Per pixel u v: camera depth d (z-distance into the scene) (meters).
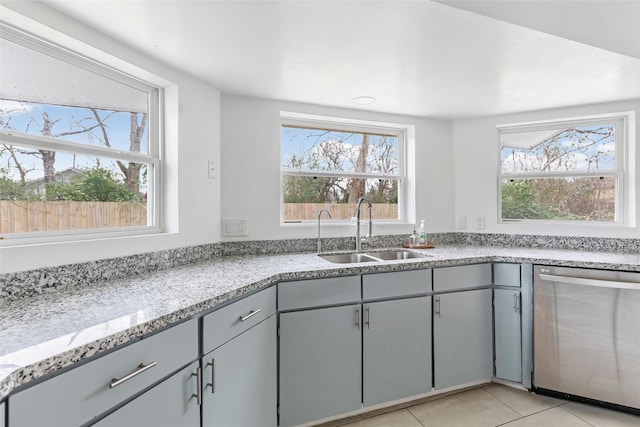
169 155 1.86
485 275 2.20
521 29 1.42
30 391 0.71
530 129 2.77
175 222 1.86
